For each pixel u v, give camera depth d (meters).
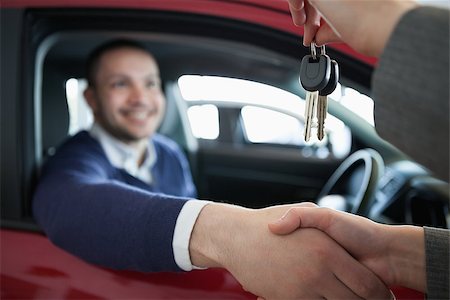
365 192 1.47
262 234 0.75
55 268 1.02
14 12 1.11
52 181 1.11
